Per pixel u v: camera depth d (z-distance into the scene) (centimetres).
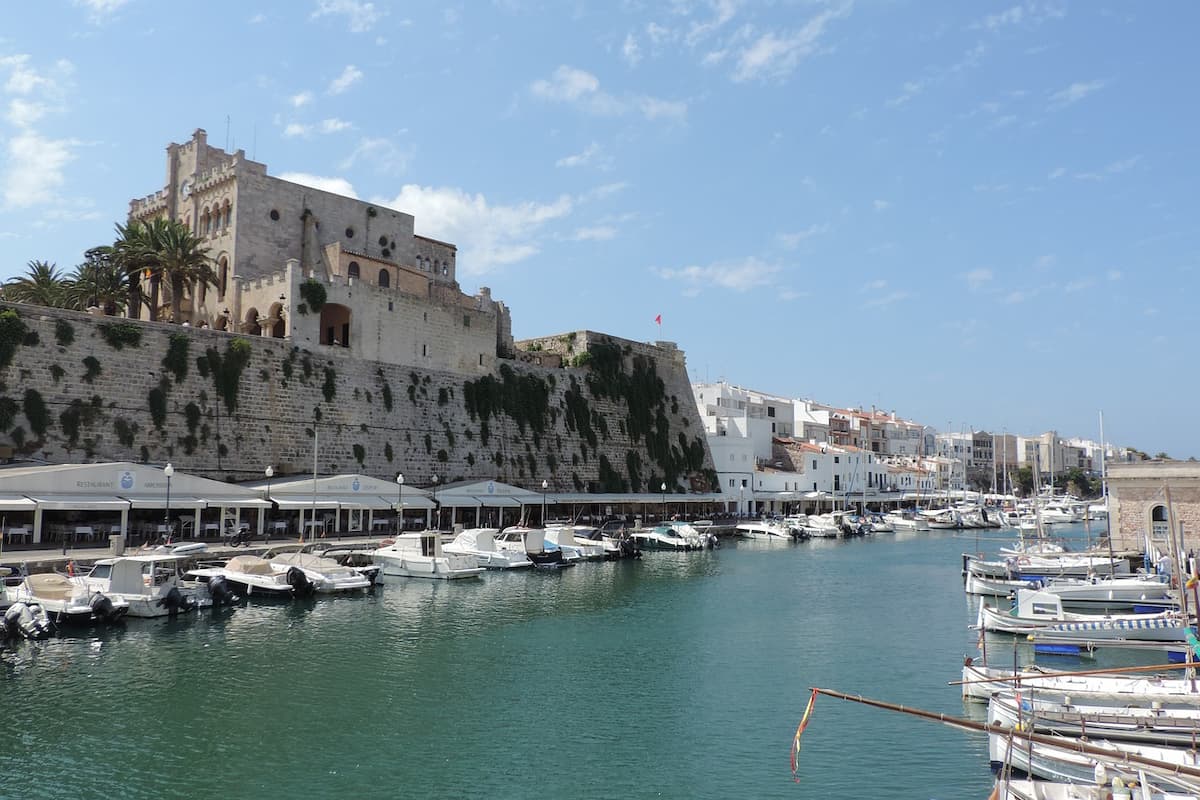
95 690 3219
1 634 3853
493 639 4288
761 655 4053
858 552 9275
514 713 3122
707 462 12475
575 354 10925
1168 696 2617
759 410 16938
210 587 4781
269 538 6319
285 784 2442
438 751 2727
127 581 4409
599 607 5278
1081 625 4100
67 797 2303
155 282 7888
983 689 3131
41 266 7844
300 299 7450
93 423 5966
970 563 6700
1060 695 2764
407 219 10238
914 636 4503
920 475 17838
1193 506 6488
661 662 3900
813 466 14300
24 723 2847
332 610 4900
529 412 9612
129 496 5562
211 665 3612
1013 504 17762
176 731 2825
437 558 6269
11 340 5681
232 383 6781
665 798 2386
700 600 5638
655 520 10606
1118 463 6938
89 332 6062
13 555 4841
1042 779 2169
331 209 9294
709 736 2900
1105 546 7494
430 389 8519
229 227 8419
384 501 7112
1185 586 4200
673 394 12194
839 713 3152
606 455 10594
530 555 7062
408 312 8400
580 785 2480
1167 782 2017
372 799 2359
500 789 2444
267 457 6950
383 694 3306
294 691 3303
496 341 10212
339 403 7581
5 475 5019
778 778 2534
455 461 8562
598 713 3141
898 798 2378
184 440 6419
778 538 10931
